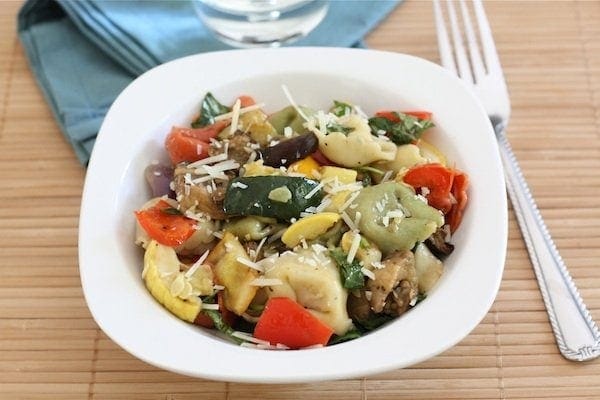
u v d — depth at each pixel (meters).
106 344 0.51
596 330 0.49
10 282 0.53
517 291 0.52
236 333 0.47
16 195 0.57
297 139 0.51
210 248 0.50
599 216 0.54
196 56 0.55
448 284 0.47
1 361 0.50
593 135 0.58
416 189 0.50
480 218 0.49
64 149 0.59
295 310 0.46
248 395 0.49
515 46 0.62
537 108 0.59
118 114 0.53
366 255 0.48
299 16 0.61
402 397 0.48
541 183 0.56
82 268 0.48
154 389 0.49
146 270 0.48
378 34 0.63
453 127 0.52
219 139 0.53
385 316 0.48
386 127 0.53
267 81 0.55
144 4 0.63
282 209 0.49
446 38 0.62
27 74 0.62
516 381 0.49
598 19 0.64
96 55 0.62
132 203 0.52
